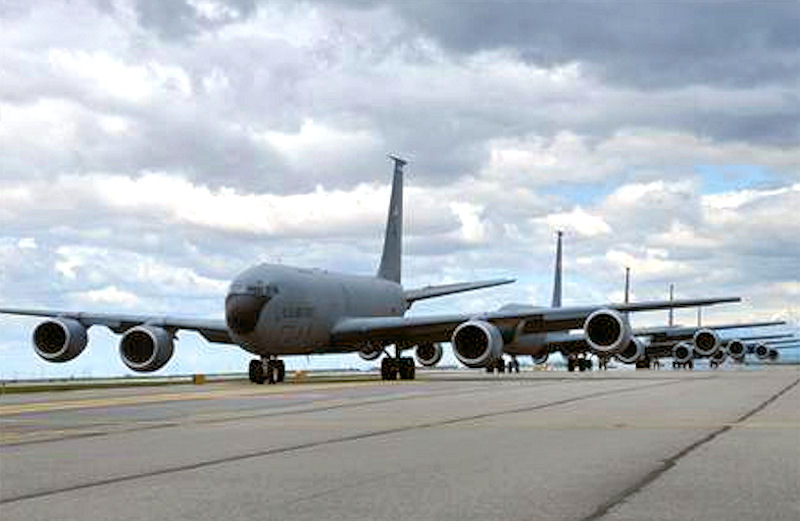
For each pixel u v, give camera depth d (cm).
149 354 4634
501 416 2095
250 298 4397
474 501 968
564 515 886
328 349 5094
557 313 4644
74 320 4616
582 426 1817
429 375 6931
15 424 2011
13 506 964
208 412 2348
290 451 1433
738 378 4816
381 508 933
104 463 1307
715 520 859
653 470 1185
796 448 1418
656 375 5859
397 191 6291
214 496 1015
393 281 6184
